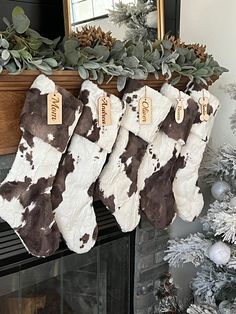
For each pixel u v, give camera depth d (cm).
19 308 166
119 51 144
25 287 166
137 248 198
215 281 196
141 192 170
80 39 142
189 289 229
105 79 145
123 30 175
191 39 206
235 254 178
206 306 184
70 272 179
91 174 147
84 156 145
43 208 138
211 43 208
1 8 148
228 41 205
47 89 129
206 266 203
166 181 176
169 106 163
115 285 196
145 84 159
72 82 138
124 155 158
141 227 196
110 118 145
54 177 139
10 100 128
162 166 173
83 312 188
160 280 208
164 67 156
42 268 169
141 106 156
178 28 198
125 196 163
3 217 133
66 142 136
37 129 130
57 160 137
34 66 124
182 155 181
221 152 196
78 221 150
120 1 171
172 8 194
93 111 140
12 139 131
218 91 214
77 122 139
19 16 122
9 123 129
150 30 184
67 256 176
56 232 143
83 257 182
